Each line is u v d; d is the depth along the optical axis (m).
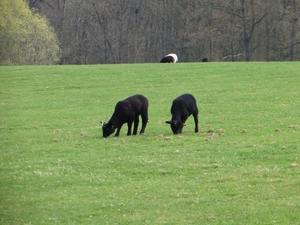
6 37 147.00
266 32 175.62
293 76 89.81
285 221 28.50
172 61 129.38
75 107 71.00
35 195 33.75
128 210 30.69
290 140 46.00
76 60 189.38
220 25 178.75
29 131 55.66
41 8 193.00
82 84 89.94
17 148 47.12
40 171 38.97
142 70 101.94
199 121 57.81
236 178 35.81
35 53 152.88
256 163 39.41
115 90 83.81
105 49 191.25
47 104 73.75
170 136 49.44
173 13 188.25
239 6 176.25
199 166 38.94
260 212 29.70
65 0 189.38
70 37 188.88
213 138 47.97
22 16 150.75
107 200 32.44
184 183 35.25
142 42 193.38
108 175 37.72
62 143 48.50
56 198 33.03
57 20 190.12
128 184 35.53
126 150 44.41
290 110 62.19
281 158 40.38
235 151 42.59
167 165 39.41
